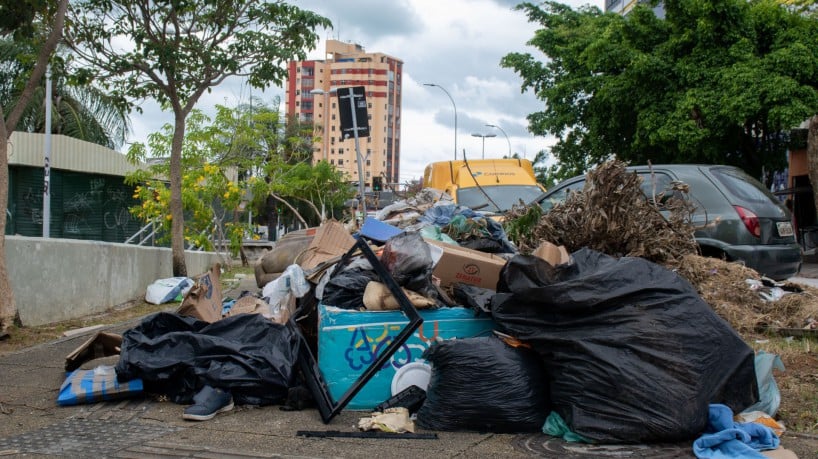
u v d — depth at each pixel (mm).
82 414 5113
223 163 19531
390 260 5188
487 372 4355
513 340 4508
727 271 7023
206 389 5090
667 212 7863
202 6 12195
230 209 18375
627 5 37906
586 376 4070
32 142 19984
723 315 6547
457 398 4391
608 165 5855
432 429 4480
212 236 19156
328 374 4996
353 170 108875
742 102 17250
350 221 9242
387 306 5070
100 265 10312
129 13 11852
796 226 22281
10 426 4879
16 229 19781
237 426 4723
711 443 3807
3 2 8586
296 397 5098
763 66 17625
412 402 4836
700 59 18766
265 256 9234
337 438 4391
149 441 4418
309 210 41406
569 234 5883
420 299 5039
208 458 4047
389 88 109750
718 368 4000
